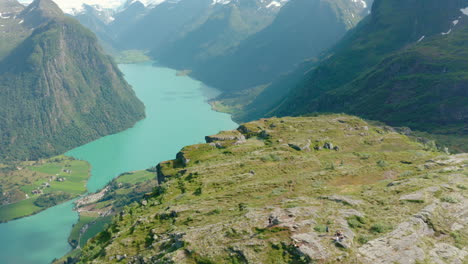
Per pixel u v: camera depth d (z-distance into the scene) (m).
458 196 45.22
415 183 50.97
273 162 83.69
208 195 66.44
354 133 116.38
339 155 87.12
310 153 93.06
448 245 36.78
